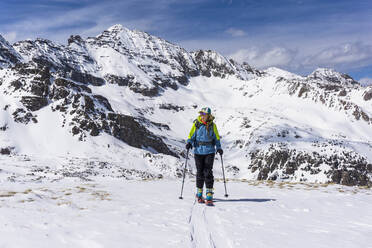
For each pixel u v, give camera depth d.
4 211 7.08
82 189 12.13
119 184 15.38
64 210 7.62
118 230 5.80
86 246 4.87
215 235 5.89
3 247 4.63
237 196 11.38
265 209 8.71
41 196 9.62
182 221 6.84
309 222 7.14
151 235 5.57
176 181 18.00
